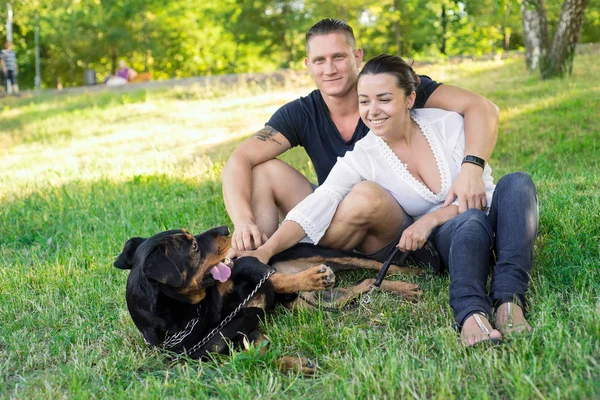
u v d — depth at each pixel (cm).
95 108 1551
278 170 431
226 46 3312
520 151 803
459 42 2978
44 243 579
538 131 874
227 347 337
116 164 980
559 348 283
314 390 295
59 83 3656
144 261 318
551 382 259
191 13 3156
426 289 391
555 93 1109
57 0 2417
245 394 285
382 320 357
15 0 2184
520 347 287
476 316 304
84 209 668
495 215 356
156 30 3103
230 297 345
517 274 325
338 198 393
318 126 433
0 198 770
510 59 1678
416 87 383
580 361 266
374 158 392
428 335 325
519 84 1254
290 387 296
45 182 849
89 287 445
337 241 399
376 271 422
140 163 969
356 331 341
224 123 1297
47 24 2847
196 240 333
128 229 581
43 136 1330
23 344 366
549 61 1252
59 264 498
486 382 269
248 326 345
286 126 434
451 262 328
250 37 2995
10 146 1282
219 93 1606
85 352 350
